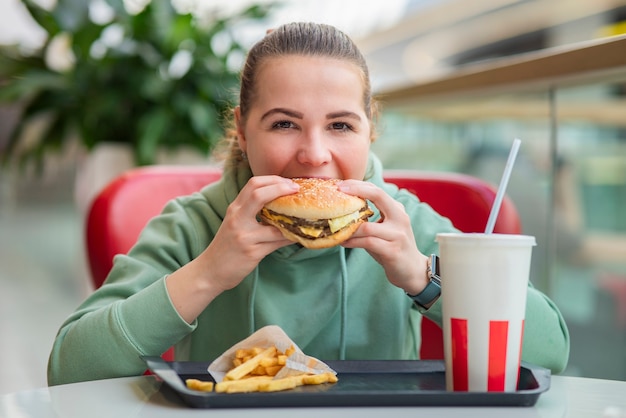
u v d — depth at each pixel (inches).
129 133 149.9
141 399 32.4
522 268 32.6
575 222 72.1
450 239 32.7
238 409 30.4
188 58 147.3
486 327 32.4
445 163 92.0
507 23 162.4
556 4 135.1
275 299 52.1
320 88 44.8
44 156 159.3
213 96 143.5
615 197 68.4
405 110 100.3
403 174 66.7
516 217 62.8
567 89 68.4
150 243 51.4
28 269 238.2
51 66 153.3
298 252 51.1
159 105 145.4
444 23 179.6
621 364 68.7
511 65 70.6
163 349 40.8
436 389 34.7
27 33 211.3
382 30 183.9
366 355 52.7
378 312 53.0
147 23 143.3
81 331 41.1
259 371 34.8
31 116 150.9
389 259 41.2
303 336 51.8
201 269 40.9
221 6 156.3
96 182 142.9
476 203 62.7
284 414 29.6
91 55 146.4
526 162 77.6
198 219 53.4
